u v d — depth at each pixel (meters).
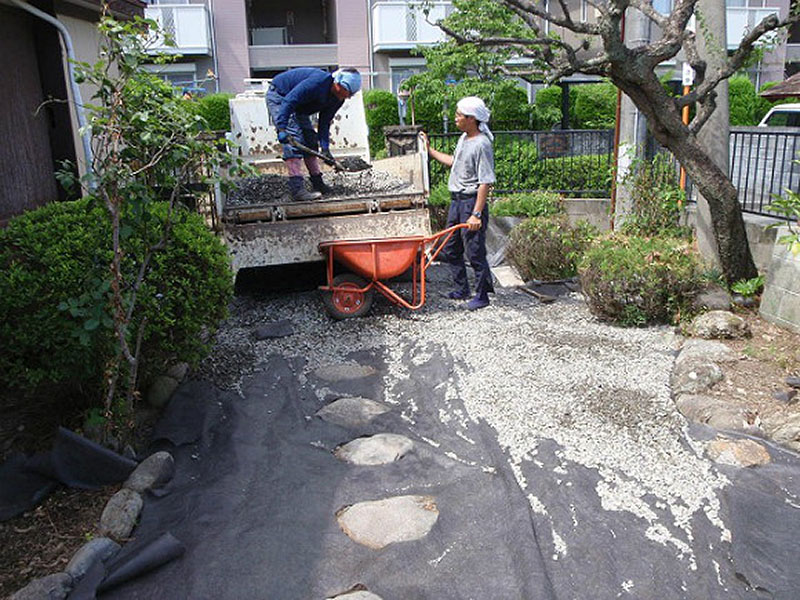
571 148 9.75
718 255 6.10
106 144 3.33
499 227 8.64
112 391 3.58
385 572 2.81
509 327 5.69
